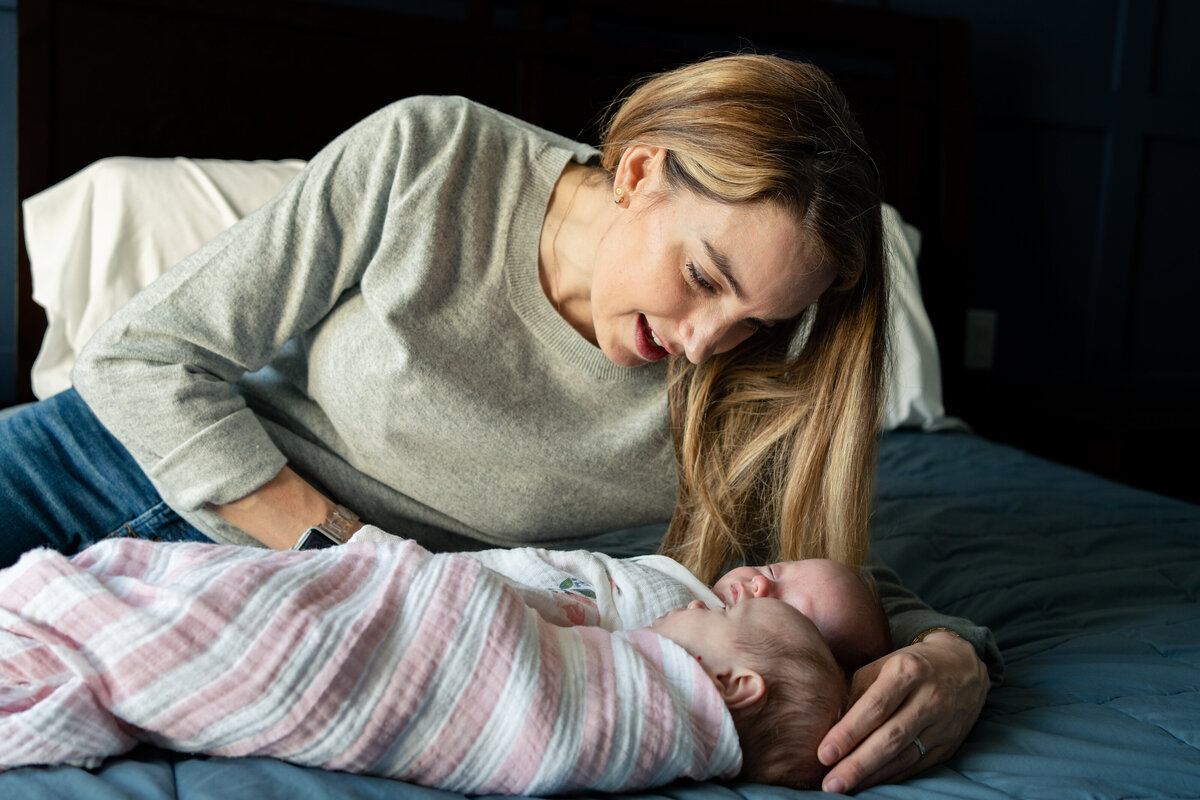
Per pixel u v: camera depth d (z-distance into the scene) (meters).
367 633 0.71
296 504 1.04
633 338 1.00
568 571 1.02
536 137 1.12
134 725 0.69
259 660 0.67
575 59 2.30
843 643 0.98
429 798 0.67
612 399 1.14
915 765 0.81
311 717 0.67
